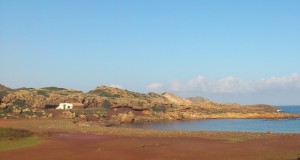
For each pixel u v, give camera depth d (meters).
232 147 39.50
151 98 171.00
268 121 126.69
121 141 46.72
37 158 32.78
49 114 108.44
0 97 111.19
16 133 49.31
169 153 35.59
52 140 47.19
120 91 168.38
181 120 132.12
